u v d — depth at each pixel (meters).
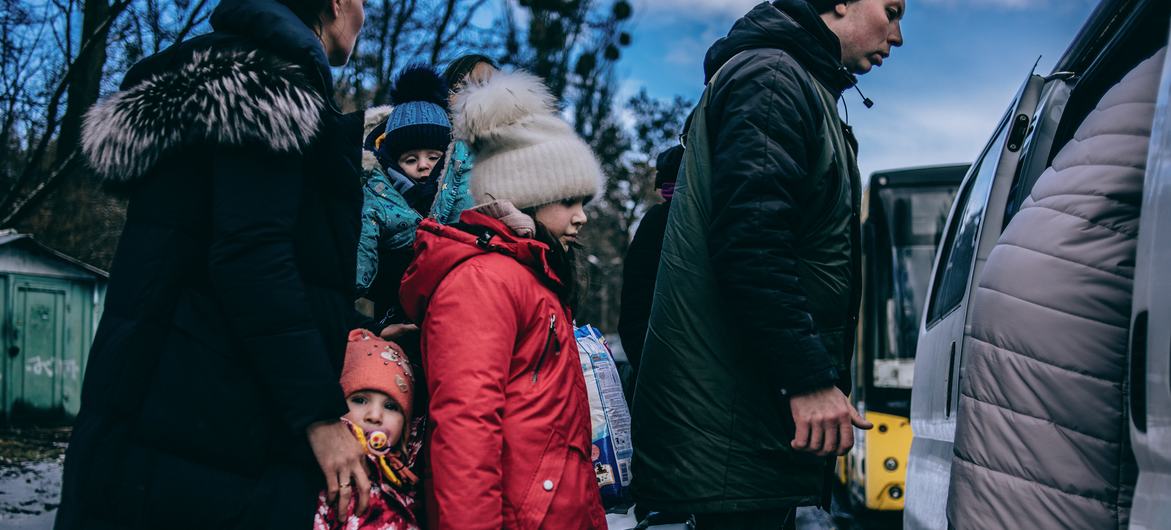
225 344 2.12
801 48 2.77
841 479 10.73
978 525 2.20
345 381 2.37
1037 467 2.12
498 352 2.30
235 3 2.33
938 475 2.84
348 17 2.55
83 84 9.23
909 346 9.43
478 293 2.33
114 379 2.08
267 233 2.12
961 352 2.75
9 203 9.50
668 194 3.66
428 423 2.37
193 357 2.10
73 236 19.11
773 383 2.51
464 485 2.21
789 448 2.64
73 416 16.47
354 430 2.27
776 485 2.64
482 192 2.61
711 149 2.74
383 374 2.39
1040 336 2.15
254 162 2.15
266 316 2.09
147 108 2.14
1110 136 2.20
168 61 2.29
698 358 2.65
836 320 2.74
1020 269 2.22
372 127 3.74
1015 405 2.17
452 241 2.42
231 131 2.09
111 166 2.18
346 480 2.16
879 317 9.64
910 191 10.06
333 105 2.31
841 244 2.76
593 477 2.49
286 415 2.10
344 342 2.29
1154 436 1.74
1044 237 2.21
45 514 7.67
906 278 9.79
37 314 16.08
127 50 9.13
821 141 2.70
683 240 2.71
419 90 3.54
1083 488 2.08
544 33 14.77
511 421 2.34
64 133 9.34
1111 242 2.11
